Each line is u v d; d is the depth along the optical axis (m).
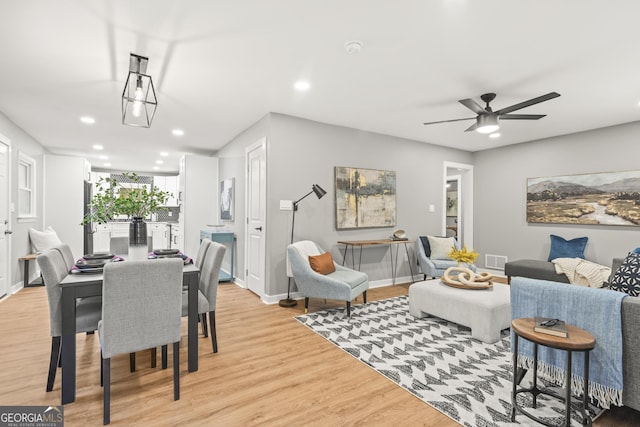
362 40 2.28
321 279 3.39
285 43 2.31
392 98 3.39
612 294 1.55
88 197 6.41
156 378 2.13
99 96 3.31
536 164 5.15
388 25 2.10
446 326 3.12
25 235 4.67
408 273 5.17
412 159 5.18
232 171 5.24
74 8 1.90
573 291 1.67
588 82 2.95
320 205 4.24
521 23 2.07
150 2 1.86
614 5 1.88
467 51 2.43
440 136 4.97
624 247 4.24
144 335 1.80
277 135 3.88
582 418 1.60
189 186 5.80
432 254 4.92
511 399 1.88
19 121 4.16
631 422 1.59
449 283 3.26
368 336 2.87
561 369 1.70
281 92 3.23
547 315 1.76
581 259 4.18
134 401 1.86
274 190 3.88
